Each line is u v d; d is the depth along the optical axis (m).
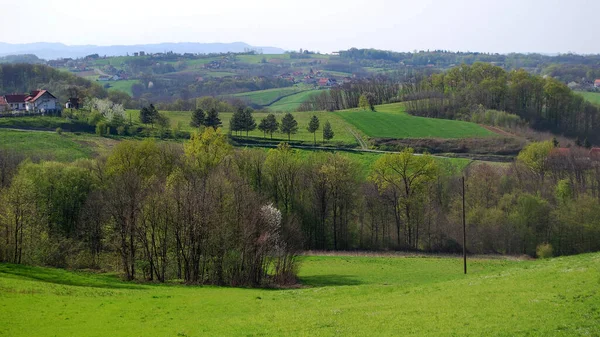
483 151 155.00
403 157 105.06
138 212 65.94
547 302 33.97
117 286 56.19
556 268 44.66
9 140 135.62
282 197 107.88
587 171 119.00
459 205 105.00
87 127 162.62
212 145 103.12
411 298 42.09
